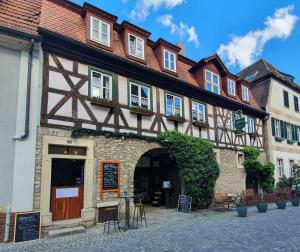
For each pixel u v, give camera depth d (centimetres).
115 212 906
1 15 809
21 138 756
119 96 1010
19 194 731
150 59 1198
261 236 684
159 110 1150
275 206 1348
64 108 855
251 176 1656
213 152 1287
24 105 778
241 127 1457
